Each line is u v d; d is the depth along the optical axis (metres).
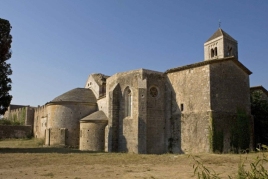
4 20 30.06
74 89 46.50
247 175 5.93
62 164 18.62
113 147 33.50
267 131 36.28
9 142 50.50
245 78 33.66
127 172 15.39
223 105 29.83
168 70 34.12
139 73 33.09
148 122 32.19
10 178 13.38
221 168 17.17
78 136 40.62
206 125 28.52
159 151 32.34
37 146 40.97
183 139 30.89
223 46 40.88
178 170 16.20
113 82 37.25
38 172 15.24
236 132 30.28
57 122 40.81
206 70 29.75
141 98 32.00
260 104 37.31
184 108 31.56
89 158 21.88
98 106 42.38
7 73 30.58
